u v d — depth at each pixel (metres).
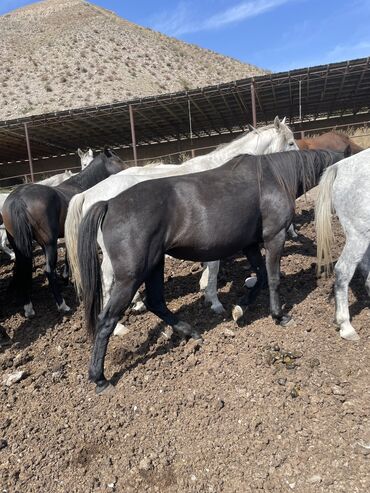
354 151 9.74
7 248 8.54
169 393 3.50
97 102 34.81
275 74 14.59
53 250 5.37
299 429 2.93
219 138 26.58
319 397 3.18
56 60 47.66
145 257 3.47
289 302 4.66
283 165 4.06
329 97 19.47
